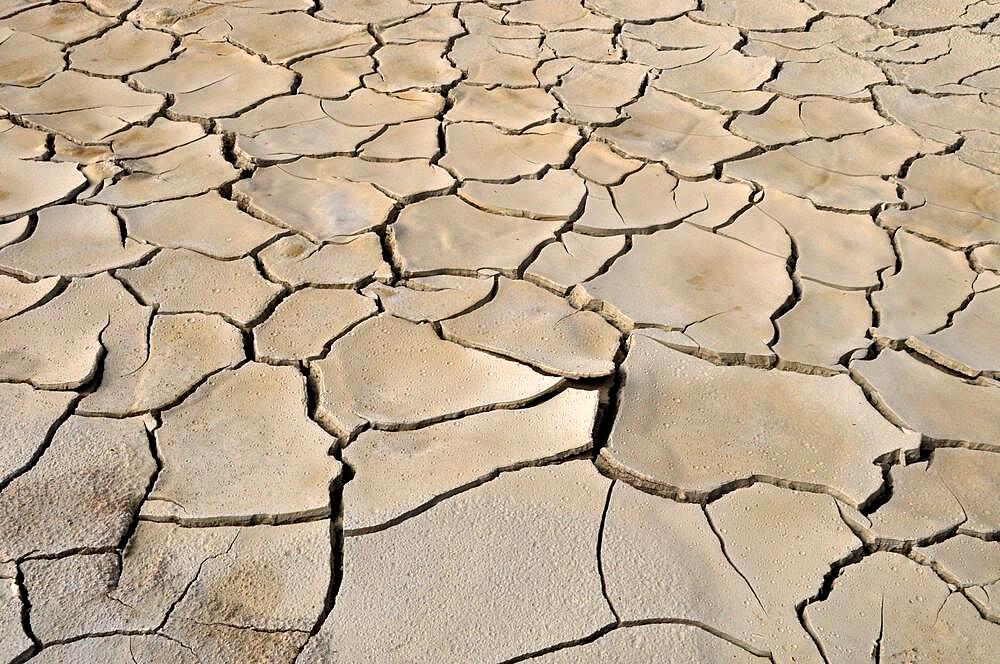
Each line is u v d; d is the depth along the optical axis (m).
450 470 1.82
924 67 3.36
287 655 1.51
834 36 3.57
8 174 2.69
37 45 3.44
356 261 2.38
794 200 2.64
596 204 2.60
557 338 2.14
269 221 2.53
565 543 1.69
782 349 2.11
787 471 1.82
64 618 1.56
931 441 1.89
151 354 2.08
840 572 1.65
